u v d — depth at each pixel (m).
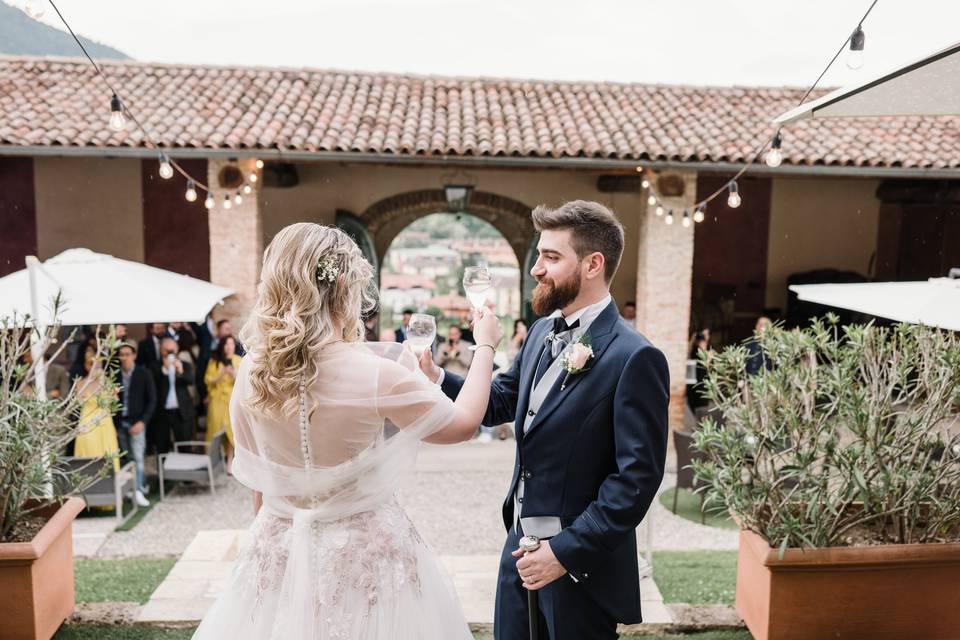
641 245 10.48
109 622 3.88
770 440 3.56
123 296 6.89
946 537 3.61
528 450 2.34
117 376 7.79
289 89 11.69
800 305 13.98
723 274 14.36
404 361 2.03
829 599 3.39
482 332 2.23
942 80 2.89
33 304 5.70
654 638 3.80
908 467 3.49
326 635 1.97
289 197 13.25
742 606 3.79
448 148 9.73
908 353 3.54
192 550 4.88
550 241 2.28
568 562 2.12
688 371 10.55
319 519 2.01
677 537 6.82
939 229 13.02
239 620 2.11
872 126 11.23
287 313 1.85
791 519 3.39
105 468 4.11
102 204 13.03
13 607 3.44
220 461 8.38
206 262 13.22
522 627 2.46
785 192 14.18
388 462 1.99
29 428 3.69
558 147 9.88
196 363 10.18
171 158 9.66
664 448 2.20
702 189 14.21
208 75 11.95
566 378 2.29
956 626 3.42
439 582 2.27
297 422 1.88
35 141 9.40
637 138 10.20
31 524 3.86
